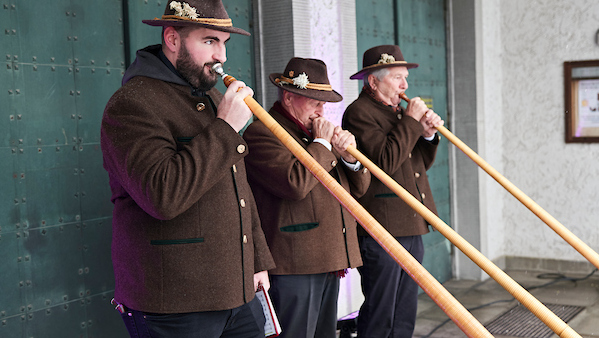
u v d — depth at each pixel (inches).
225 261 70.7
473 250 70.8
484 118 203.5
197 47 71.1
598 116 202.8
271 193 96.7
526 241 215.5
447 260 203.5
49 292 94.5
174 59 72.9
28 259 91.7
